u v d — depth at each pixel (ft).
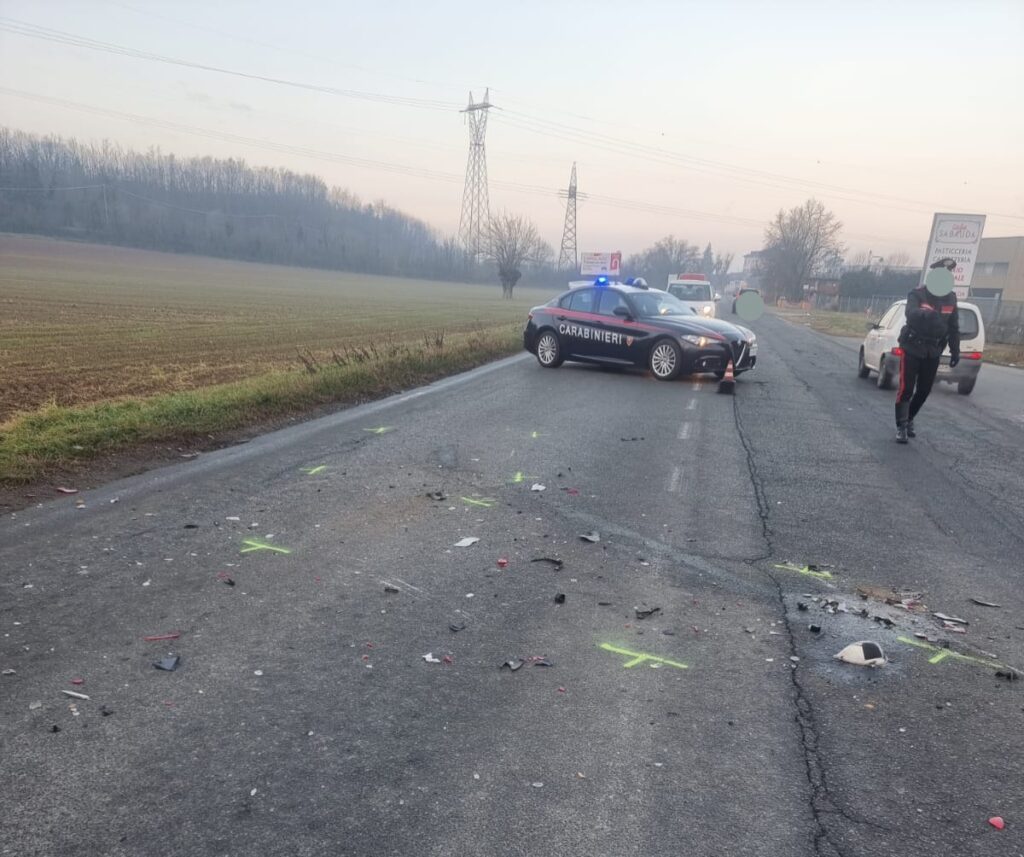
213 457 22.57
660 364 43.47
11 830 7.46
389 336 72.79
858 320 148.87
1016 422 34.96
